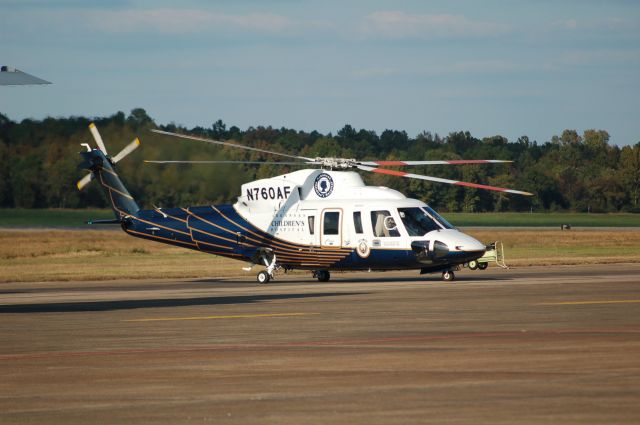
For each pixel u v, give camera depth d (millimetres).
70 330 59531
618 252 171500
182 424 33094
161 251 187375
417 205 101062
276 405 35656
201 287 97938
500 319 61625
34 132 176375
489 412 33844
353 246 101000
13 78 41969
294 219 104000
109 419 33969
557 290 84750
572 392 36875
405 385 38875
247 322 62750
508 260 143250
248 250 106438
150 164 167750
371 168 102750
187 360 46250
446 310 68062
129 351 49656
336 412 34312
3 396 37969
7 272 127750
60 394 38281
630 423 32062
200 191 168375
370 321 61844
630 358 44438
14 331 59250
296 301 78125
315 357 46438
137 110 174125
